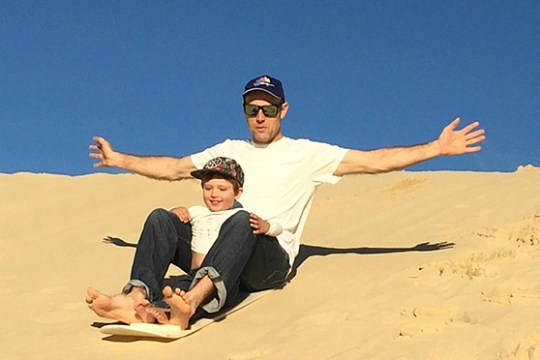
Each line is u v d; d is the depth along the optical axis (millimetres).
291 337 2787
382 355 2475
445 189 5551
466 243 3828
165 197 6387
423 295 3027
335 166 3619
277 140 3725
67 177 7121
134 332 2873
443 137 3486
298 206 3604
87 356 2797
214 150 3834
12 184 6848
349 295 3203
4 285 3998
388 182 6422
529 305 2775
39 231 5527
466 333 2553
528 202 4602
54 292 3752
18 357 2867
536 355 2295
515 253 3465
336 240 4406
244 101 3672
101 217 5805
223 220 3234
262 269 3258
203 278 2951
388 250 3922
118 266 4266
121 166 3982
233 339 2873
